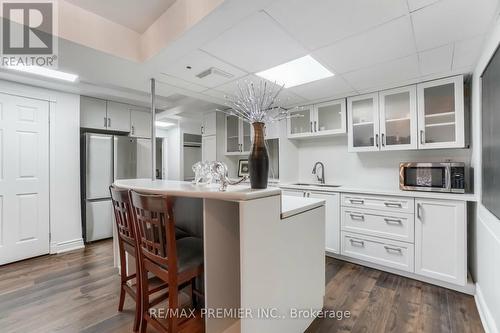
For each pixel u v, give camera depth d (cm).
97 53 190
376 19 148
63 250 320
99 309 191
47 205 310
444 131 240
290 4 134
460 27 155
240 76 242
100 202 361
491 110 159
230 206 146
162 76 243
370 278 243
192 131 614
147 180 246
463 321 175
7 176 281
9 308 192
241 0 130
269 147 375
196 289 192
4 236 277
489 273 164
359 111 295
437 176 237
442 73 227
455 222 214
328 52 190
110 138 372
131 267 224
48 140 312
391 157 301
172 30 173
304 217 163
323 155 361
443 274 219
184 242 176
